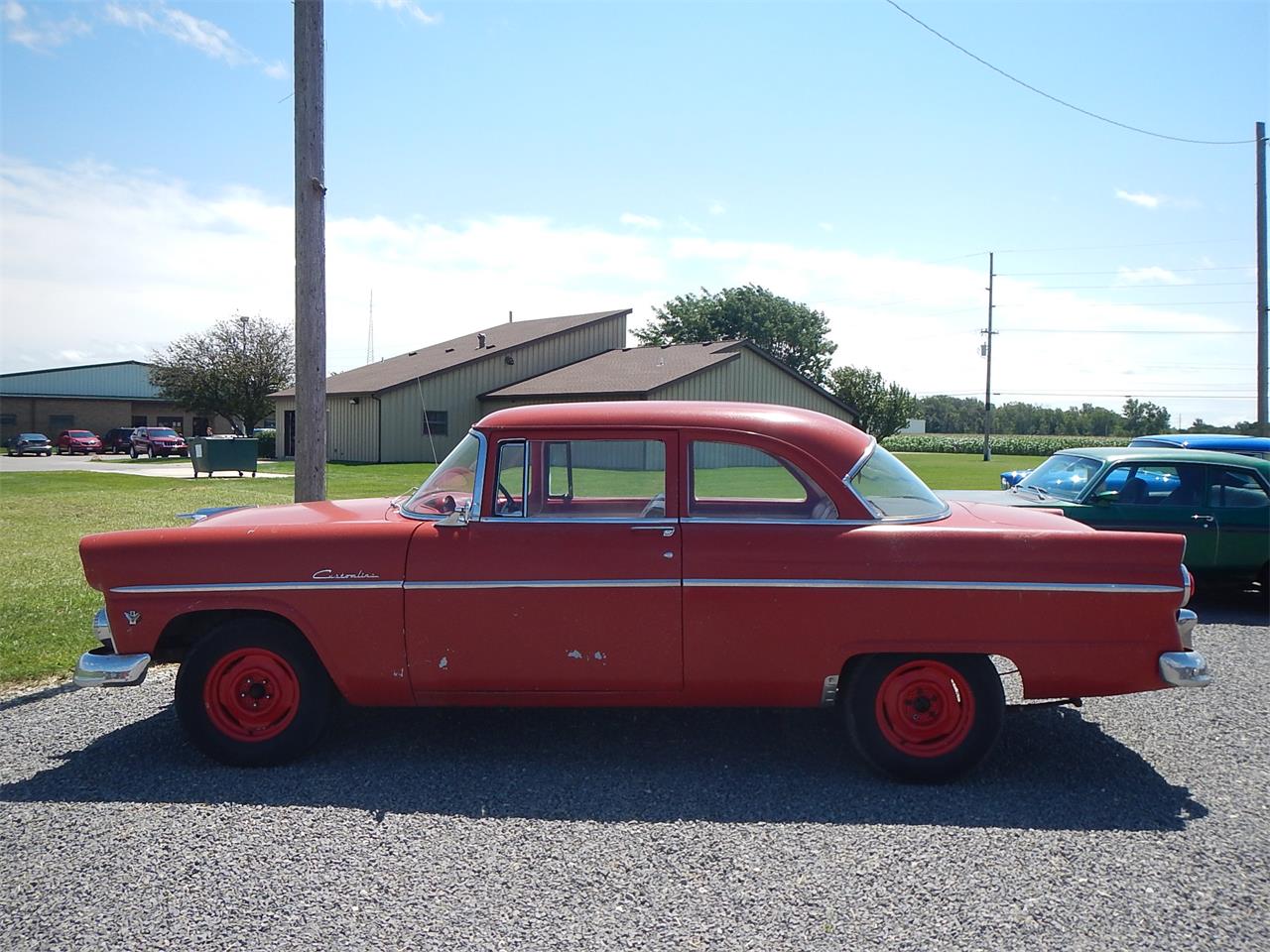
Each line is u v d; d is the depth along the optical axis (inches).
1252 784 180.4
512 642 181.6
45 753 196.2
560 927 127.1
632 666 181.3
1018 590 176.7
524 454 189.3
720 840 154.4
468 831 157.5
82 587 360.2
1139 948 122.6
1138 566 177.8
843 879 140.9
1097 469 361.1
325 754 195.0
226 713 188.4
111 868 144.1
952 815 165.3
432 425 1475.1
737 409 195.5
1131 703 234.5
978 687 178.2
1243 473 358.3
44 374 2578.7
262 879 140.6
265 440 1849.2
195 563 185.3
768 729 211.6
